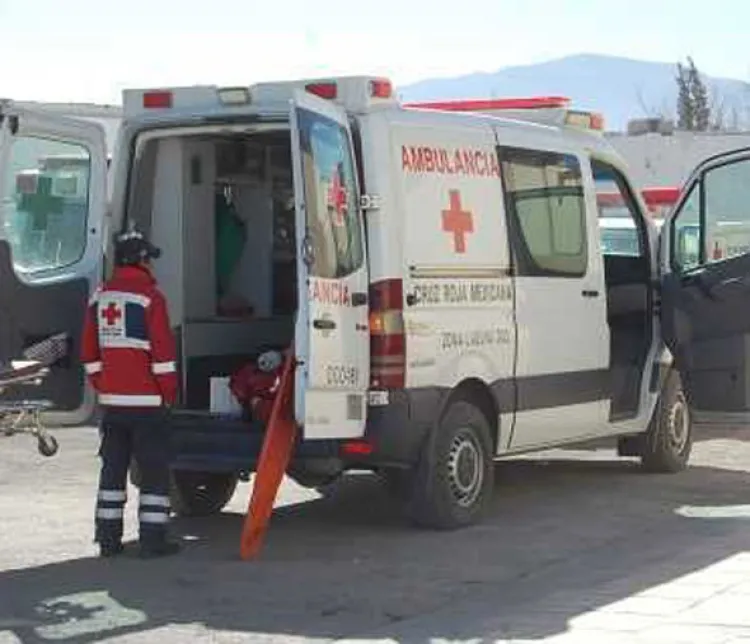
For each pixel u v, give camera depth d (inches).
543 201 381.1
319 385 310.8
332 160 319.0
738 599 274.4
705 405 414.0
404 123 336.8
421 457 340.2
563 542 336.2
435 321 337.1
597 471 451.5
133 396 320.8
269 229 386.9
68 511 388.5
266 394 333.1
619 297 422.6
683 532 347.9
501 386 359.6
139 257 325.4
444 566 310.8
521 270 368.8
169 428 326.3
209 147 373.4
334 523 365.1
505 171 367.2
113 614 272.1
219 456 336.2
